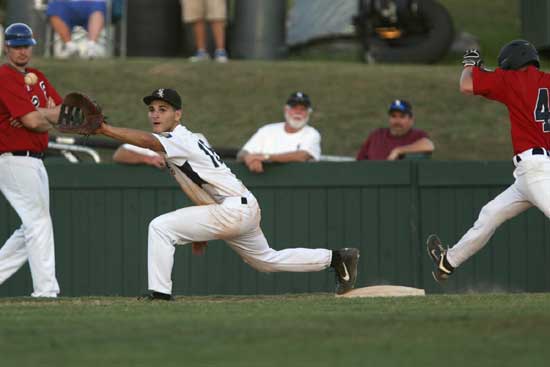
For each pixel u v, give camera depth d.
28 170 32.19
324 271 40.09
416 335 20.75
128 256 40.31
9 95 31.53
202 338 20.70
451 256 31.20
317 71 60.09
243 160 40.19
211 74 58.94
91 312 25.14
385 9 65.00
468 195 40.47
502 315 23.09
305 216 40.19
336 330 21.44
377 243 40.38
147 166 40.16
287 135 40.69
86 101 26.66
